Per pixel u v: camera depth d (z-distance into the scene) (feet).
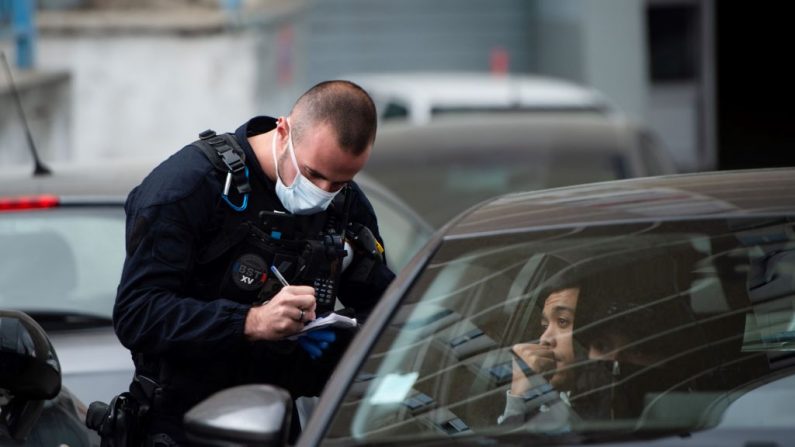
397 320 23.40
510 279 23.73
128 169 40.96
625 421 21.54
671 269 23.24
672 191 25.39
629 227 24.00
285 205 26.21
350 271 27.53
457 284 23.84
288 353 26.22
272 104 92.68
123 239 37.04
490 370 22.89
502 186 62.95
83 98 81.15
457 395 22.48
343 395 22.15
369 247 27.35
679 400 21.72
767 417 20.85
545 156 63.52
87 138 81.15
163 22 81.25
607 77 119.96
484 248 24.36
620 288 23.29
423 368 22.72
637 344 22.76
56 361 27.86
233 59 82.12
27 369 27.32
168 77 81.87
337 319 25.64
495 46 134.10
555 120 65.82
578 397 22.35
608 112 79.05
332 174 25.48
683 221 23.84
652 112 128.06
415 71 133.18
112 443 26.68
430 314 23.43
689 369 22.29
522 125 65.16
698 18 127.65
